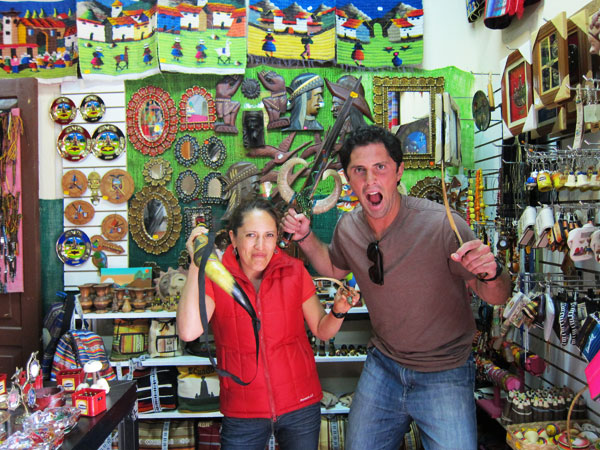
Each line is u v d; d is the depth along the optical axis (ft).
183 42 9.80
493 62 9.44
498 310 7.95
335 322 5.43
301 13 10.09
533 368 7.06
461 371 5.31
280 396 5.32
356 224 5.75
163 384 8.91
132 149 10.19
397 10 10.17
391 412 5.56
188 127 10.09
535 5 7.91
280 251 5.79
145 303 9.20
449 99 9.28
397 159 5.15
